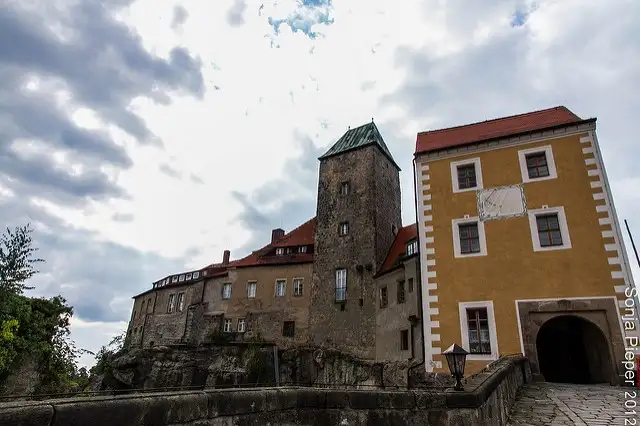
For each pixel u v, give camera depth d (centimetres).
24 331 1989
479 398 645
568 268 1827
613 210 1845
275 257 4044
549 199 1970
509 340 1802
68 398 294
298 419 457
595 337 1767
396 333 2792
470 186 2158
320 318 3456
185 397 350
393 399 559
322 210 3834
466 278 1975
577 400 1159
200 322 4181
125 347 5269
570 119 2206
